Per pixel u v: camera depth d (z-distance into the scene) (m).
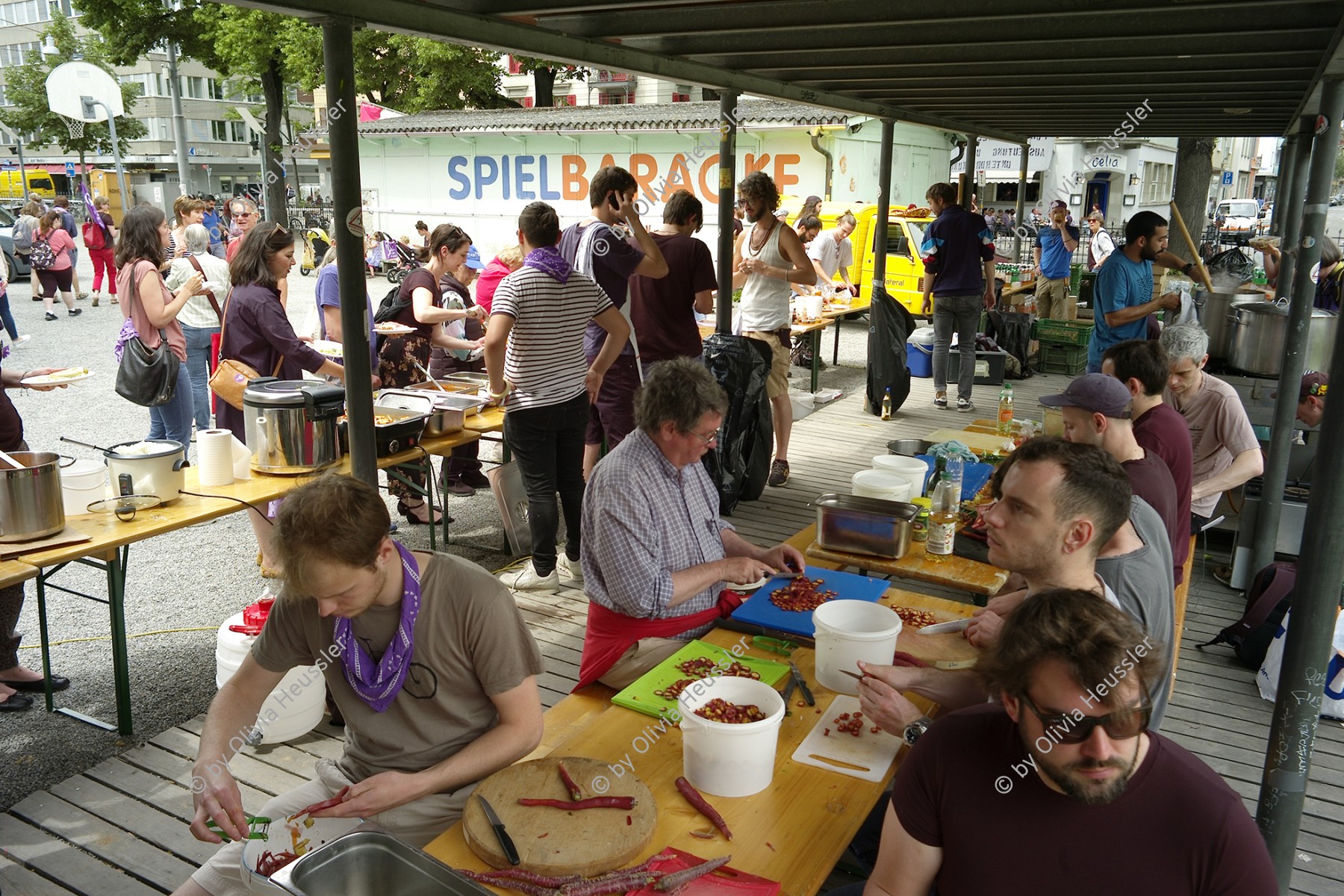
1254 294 7.25
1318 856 2.88
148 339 5.21
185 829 2.87
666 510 2.75
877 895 1.56
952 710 2.14
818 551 3.28
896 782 1.58
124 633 3.31
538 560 4.61
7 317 10.73
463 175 19.16
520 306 4.14
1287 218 6.72
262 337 4.33
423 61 20.88
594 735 2.12
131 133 42.84
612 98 32.19
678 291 5.31
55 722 3.47
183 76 54.50
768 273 6.14
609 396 5.07
